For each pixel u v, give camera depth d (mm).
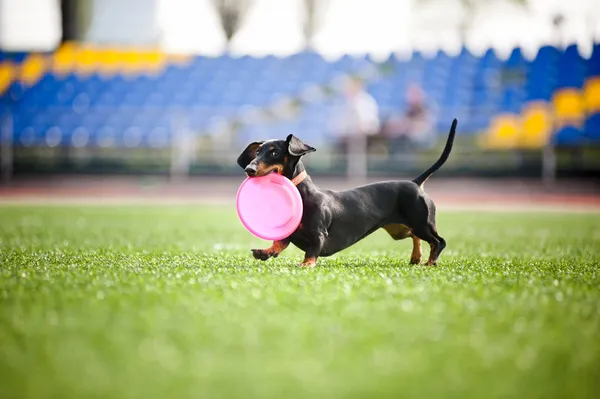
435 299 5016
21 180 27547
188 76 30859
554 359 3523
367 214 7027
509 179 25000
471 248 9805
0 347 3709
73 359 3498
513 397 2996
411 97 26281
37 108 29594
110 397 2965
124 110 28688
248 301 4879
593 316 4516
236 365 3422
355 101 26078
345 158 26031
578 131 25453
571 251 9219
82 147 27906
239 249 9328
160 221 15438
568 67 27688
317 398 2977
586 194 24375
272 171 6758
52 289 5348
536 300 5020
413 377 3250
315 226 6758
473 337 3939
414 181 7355
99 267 6750
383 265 7297
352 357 3547
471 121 26484
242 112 28719
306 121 28469
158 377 3232
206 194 26109
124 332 4008
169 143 27578
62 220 15281
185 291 5289
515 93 27406
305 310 4586
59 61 31406
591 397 3002
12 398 2951
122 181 27312
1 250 8641
